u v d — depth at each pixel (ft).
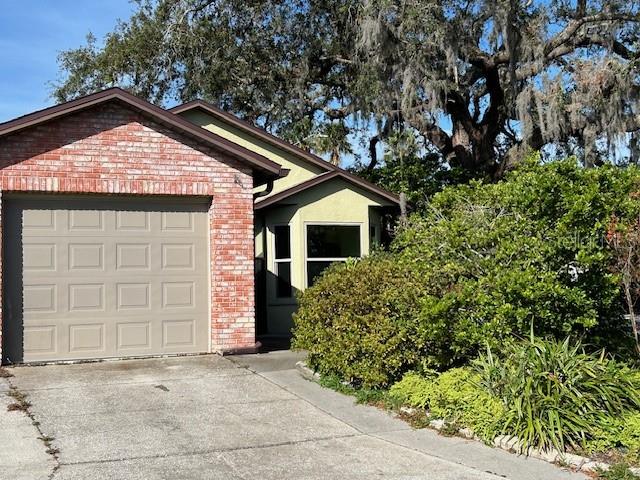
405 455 21.61
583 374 23.65
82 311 35.22
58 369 32.99
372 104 64.95
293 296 50.90
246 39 76.89
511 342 25.52
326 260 51.83
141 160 35.96
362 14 63.00
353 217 52.49
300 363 35.04
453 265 28.25
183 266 37.42
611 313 29.43
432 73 60.39
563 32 61.93
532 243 26.27
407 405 26.53
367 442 22.93
